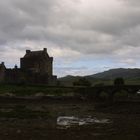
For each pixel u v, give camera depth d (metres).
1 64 136.75
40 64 150.38
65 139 31.73
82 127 40.69
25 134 34.66
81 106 79.12
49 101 91.62
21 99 92.88
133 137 32.72
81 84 127.88
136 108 69.25
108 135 34.00
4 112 58.34
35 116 53.97
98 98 99.19
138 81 171.62
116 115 57.72
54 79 152.88
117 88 97.19
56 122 46.59
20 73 139.50
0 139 31.48
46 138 32.25
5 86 115.12
